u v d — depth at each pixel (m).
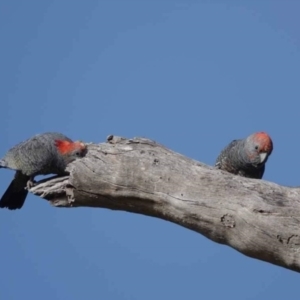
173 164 11.28
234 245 10.79
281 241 10.23
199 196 10.85
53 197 11.95
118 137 11.79
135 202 11.42
